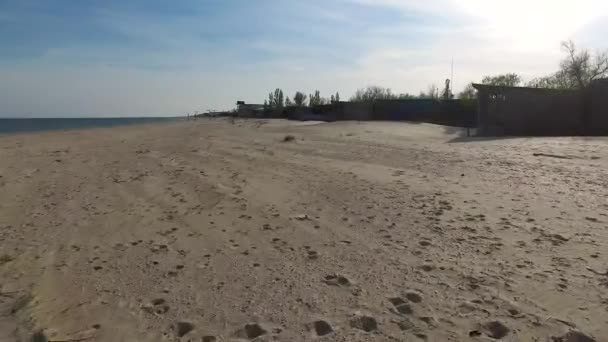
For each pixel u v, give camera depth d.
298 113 69.94
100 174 12.64
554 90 28.22
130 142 24.78
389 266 4.91
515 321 3.57
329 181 10.21
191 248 5.91
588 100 27.53
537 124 28.30
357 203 7.95
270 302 4.12
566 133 27.72
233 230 6.68
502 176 9.92
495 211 6.93
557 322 3.53
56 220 7.61
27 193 10.00
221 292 4.41
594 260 4.76
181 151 18.53
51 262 5.49
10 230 7.03
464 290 4.19
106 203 8.88
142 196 9.45
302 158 14.86
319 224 6.77
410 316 3.73
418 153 14.87
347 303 4.03
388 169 11.65
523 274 4.50
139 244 6.15
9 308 4.16
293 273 4.84
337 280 4.57
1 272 5.18
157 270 5.11
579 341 3.29
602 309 3.70
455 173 10.59
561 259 4.84
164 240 6.31
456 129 32.38
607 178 9.20
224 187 10.05
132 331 3.68
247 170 12.54
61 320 3.91
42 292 4.55
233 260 5.36
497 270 4.63
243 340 3.47
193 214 7.78
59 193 9.96
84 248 6.04
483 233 5.88
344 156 14.95
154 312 4.02
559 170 10.46
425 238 5.80
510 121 28.47
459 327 3.52
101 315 3.99
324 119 59.31
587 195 7.69
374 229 6.34
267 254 5.53
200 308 4.06
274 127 39.03
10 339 3.53
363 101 53.25
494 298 3.99
